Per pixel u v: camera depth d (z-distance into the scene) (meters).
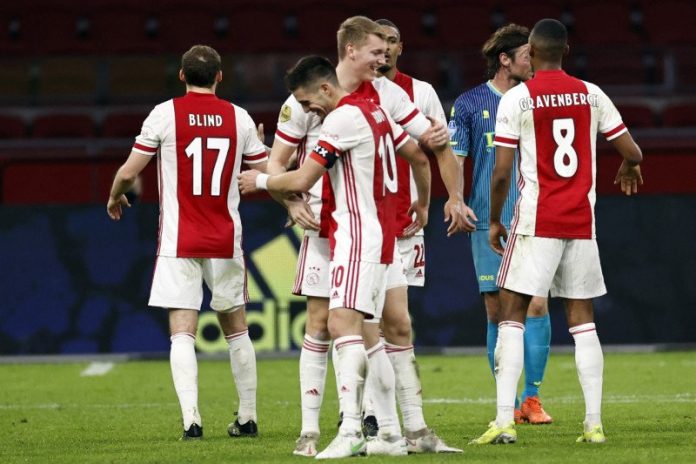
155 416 27.42
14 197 47.88
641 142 51.88
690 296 42.34
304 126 20.23
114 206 23.55
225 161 22.86
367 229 18.34
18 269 41.91
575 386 33.03
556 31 20.69
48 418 27.28
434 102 24.45
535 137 20.53
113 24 66.50
